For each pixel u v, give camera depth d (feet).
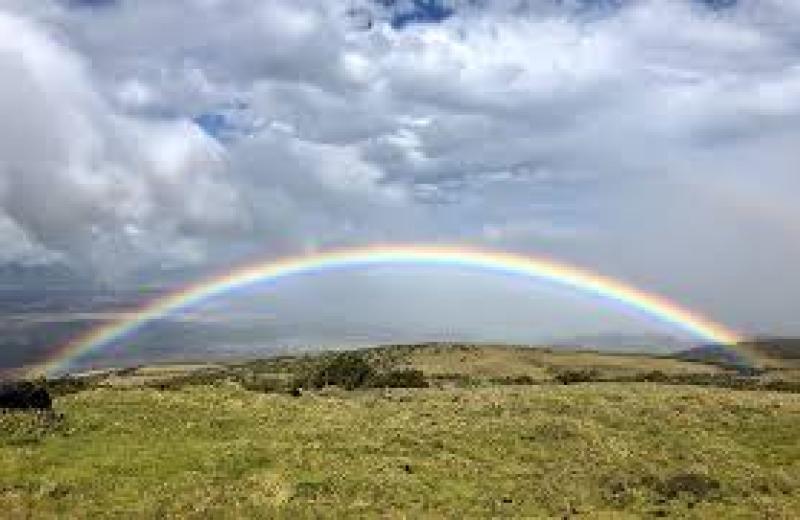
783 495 111.55
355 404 161.48
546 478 111.24
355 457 114.52
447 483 104.47
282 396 164.66
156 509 85.66
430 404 162.50
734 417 155.94
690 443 135.23
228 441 118.11
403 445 124.06
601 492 107.24
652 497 106.52
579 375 288.30
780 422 152.66
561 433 135.54
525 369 409.49
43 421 121.49
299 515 87.04
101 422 125.49
